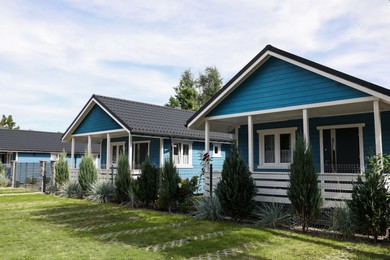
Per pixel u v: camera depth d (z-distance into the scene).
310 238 7.74
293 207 8.69
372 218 7.25
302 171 8.64
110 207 13.15
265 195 10.49
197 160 20.64
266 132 13.95
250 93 11.72
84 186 16.62
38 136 34.62
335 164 12.14
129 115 18.44
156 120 19.42
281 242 7.34
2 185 24.00
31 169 24.95
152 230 8.57
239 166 10.05
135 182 13.26
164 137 18.19
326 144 12.49
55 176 19.34
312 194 8.48
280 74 11.00
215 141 21.56
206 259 6.04
